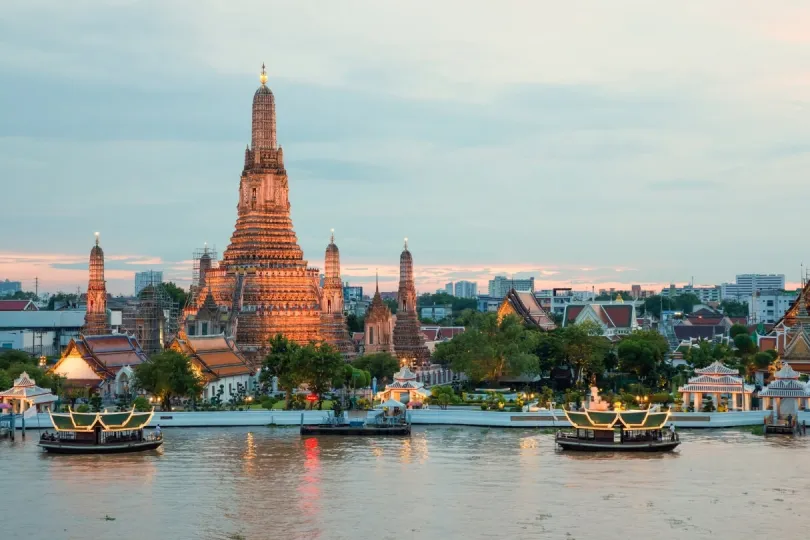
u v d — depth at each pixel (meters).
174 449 167.50
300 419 197.00
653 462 153.50
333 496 132.88
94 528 119.38
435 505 128.12
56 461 156.88
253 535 116.31
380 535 116.00
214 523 121.00
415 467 150.75
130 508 127.62
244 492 135.25
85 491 136.12
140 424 168.12
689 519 121.38
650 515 123.19
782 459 155.75
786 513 123.69
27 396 193.62
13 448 169.00
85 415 164.38
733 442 172.62
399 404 196.50
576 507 126.75
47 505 129.12
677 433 178.25
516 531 117.12
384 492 134.88
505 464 152.75
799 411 193.50
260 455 161.38
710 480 140.62
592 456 159.25
